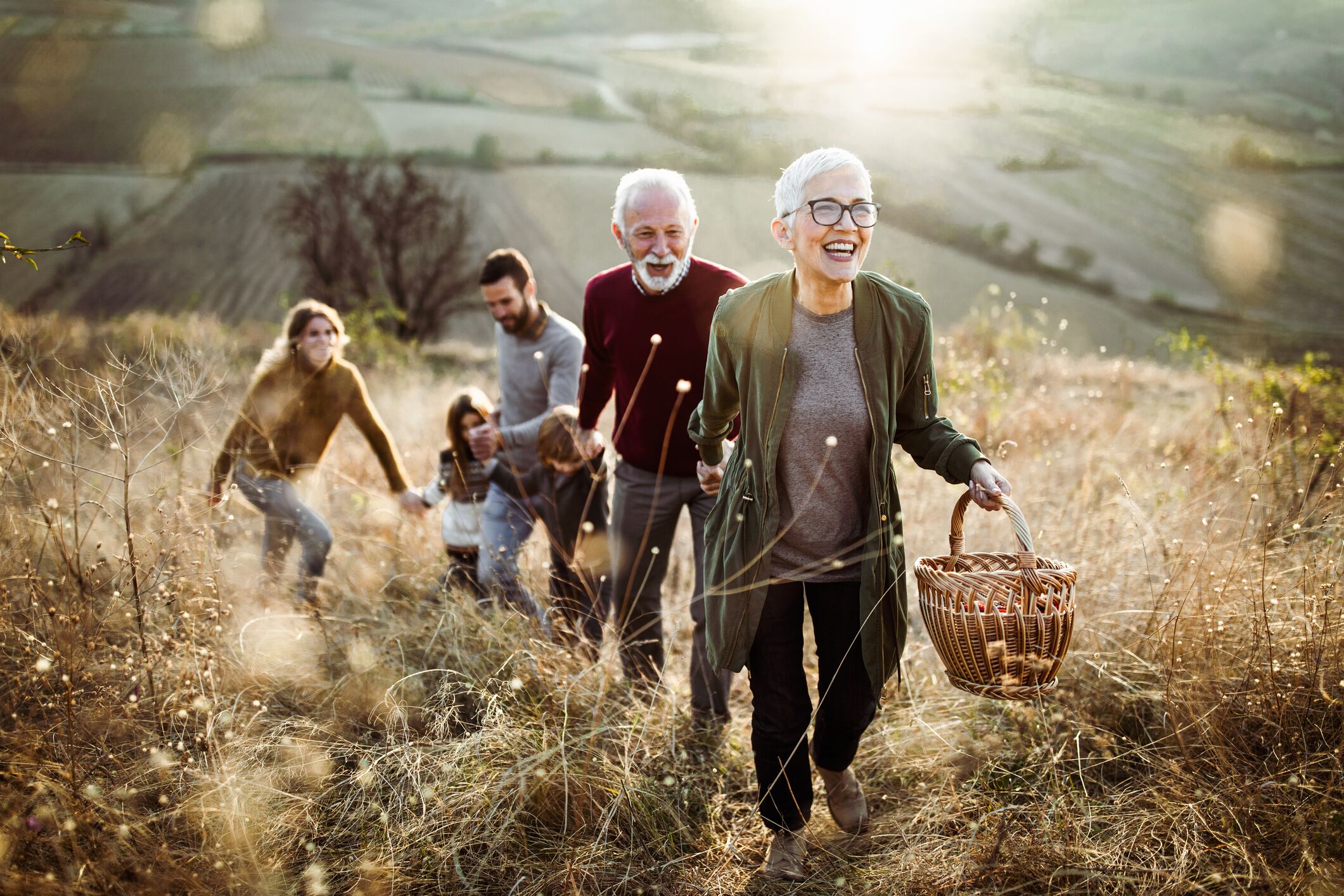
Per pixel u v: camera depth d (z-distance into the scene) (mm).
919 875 2256
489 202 50844
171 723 2602
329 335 3904
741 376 2395
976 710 2957
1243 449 4164
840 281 2242
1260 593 2875
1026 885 2174
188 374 3049
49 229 47906
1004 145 52594
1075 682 2936
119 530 3307
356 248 28266
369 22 131125
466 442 3879
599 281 3395
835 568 2402
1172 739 2623
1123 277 42562
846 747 2455
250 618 3379
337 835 2389
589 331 3475
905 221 45062
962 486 4441
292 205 29188
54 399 3047
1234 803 2307
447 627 3260
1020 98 57781
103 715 2541
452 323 36438
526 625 3293
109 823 2189
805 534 2396
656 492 3342
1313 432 4156
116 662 2740
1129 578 3281
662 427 3295
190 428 3967
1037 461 4785
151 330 3184
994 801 2467
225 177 56281
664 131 60906
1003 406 6445
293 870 2271
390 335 14719
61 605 2775
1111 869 2174
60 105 72438
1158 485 4102
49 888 1966
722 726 3031
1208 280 42844
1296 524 2971
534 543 4133
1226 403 5258
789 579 2414
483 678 2992
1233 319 38469
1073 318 37625
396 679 3041
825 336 2338
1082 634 3062
